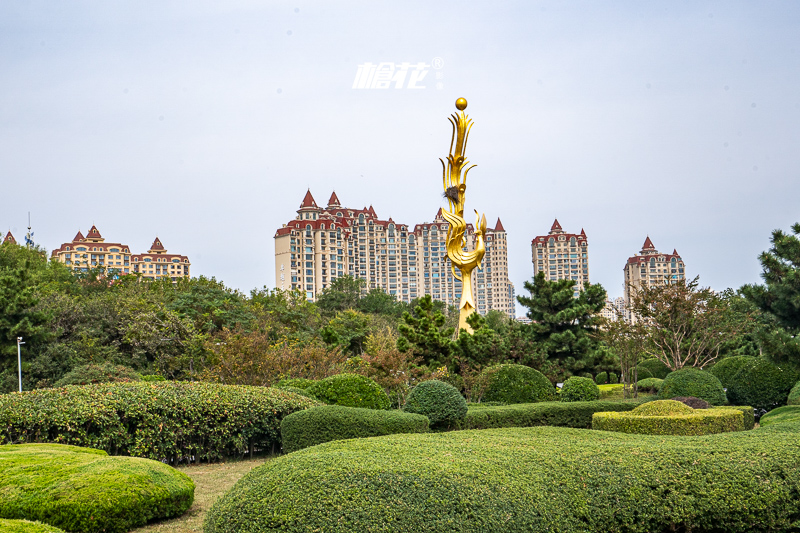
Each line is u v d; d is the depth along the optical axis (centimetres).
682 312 2389
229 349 2006
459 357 2205
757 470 809
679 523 776
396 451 803
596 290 2948
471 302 2627
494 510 659
